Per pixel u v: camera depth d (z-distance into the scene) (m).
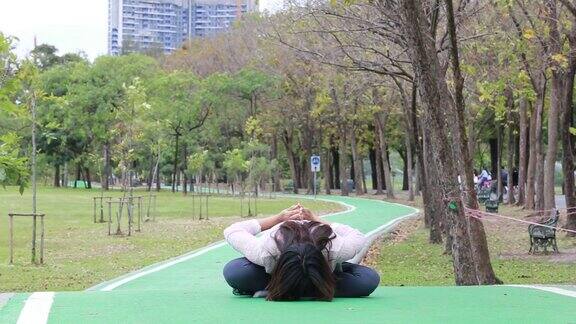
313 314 5.96
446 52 19.33
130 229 26.20
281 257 6.75
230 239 7.14
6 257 18.97
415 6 10.91
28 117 15.00
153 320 5.71
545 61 20.98
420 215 35.94
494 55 21.45
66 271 16.33
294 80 47.16
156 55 78.94
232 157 50.38
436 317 5.81
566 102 22.28
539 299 6.89
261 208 43.09
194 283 13.94
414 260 19.16
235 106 61.34
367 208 41.91
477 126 46.62
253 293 7.18
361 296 7.13
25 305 6.41
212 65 65.50
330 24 19.61
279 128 61.75
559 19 20.25
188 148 65.00
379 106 39.12
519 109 39.53
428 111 11.16
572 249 21.05
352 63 19.95
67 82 64.75
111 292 7.55
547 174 26.59
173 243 23.23
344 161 59.41
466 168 12.31
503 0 17.78
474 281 11.27
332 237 6.96
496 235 25.86
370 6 17.94
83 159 70.12
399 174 114.12
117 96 61.66
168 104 59.59
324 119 56.91
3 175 10.07
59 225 29.47
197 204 45.97
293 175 65.38
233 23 58.12
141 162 72.00
